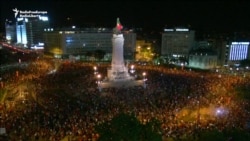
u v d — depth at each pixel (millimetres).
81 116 76875
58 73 150500
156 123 38781
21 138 64250
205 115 79125
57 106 87438
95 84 123188
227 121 71750
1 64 188125
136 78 135000
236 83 125438
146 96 98750
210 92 106250
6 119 75312
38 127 69938
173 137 62344
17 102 95875
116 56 133875
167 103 89312
